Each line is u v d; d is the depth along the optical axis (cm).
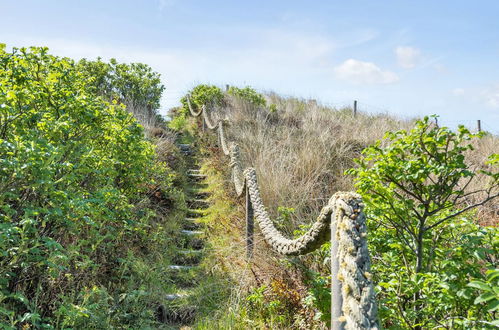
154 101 1209
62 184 319
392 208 268
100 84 1134
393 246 270
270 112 1149
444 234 283
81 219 338
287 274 374
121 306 357
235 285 411
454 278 236
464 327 220
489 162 242
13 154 264
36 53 345
